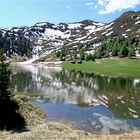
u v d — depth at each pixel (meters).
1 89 40.59
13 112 41.66
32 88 77.75
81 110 51.78
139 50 185.00
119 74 117.94
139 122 43.91
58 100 61.38
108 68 139.25
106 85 86.25
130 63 153.00
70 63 184.88
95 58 187.88
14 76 107.38
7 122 39.31
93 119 45.47
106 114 48.94
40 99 62.06
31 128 37.78
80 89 78.06
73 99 62.84
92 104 57.66
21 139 29.27
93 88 80.12
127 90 76.50
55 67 172.88
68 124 42.16
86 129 39.72
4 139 30.38
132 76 111.56
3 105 40.69
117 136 31.42
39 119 43.16
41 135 30.36
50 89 77.06
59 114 48.28
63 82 93.31
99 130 39.31
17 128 37.88
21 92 70.44
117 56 185.75
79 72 132.50
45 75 115.81
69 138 29.56
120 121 44.38
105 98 64.75
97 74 121.62
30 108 46.06
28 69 151.00
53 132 31.92
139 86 84.06
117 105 56.78
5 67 41.50
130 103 59.00
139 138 29.34
